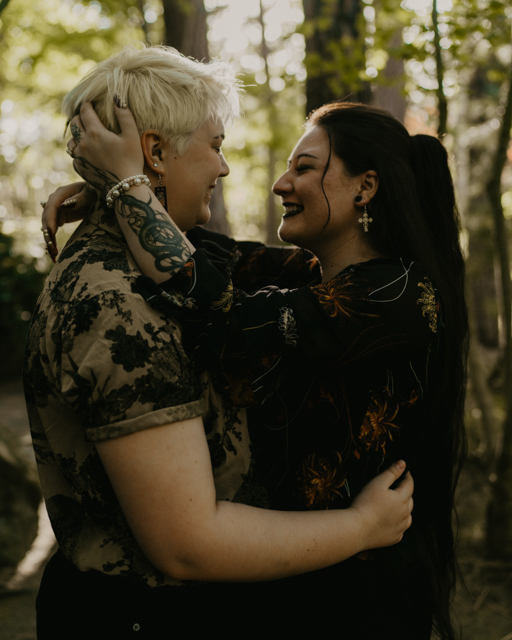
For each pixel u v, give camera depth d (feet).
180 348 2.83
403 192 3.99
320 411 3.46
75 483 3.03
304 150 4.07
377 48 8.65
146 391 2.64
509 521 9.54
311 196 4.02
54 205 3.68
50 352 2.88
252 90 22.88
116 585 3.01
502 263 9.35
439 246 4.26
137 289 2.84
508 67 9.07
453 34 7.92
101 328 2.71
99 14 22.50
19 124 33.73
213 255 4.64
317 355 3.22
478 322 27.73
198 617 3.10
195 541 2.58
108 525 2.99
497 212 9.20
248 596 3.27
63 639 3.12
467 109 17.65
